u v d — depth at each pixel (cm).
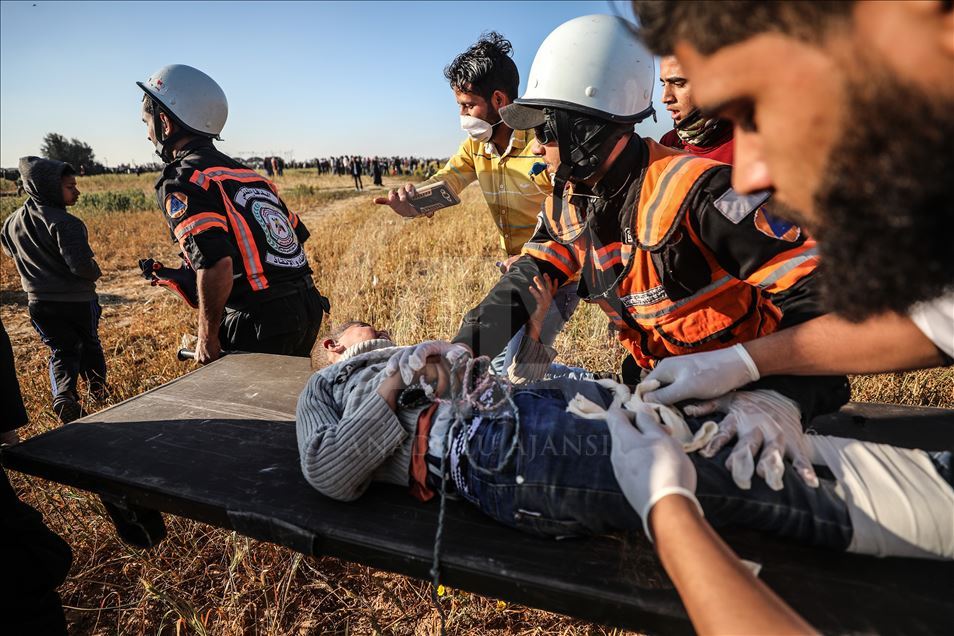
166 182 266
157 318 637
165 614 206
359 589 232
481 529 149
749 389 135
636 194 146
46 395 416
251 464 187
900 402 312
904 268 49
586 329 240
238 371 264
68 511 268
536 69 149
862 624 110
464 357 159
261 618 219
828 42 45
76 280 389
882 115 44
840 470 122
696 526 83
